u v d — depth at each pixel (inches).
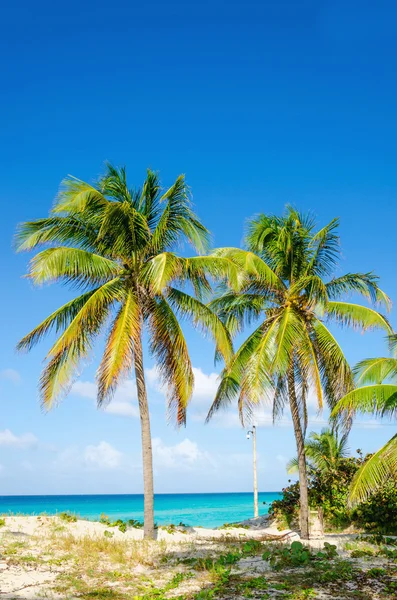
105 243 695.7
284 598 357.4
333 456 1134.4
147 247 696.4
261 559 483.2
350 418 674.2
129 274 698.2
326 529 885.8
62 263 637.9
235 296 810.8
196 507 3191.4
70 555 486.6
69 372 637.3
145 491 644.7
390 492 863.1
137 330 644.1
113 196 714.2
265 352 707.4
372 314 763.4
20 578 398.6
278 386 815.7
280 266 785.6
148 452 657.6
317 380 684.7
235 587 386.6
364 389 659.4
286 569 443.2
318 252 765.9
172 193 685.9
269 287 764.6
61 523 647.8
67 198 646.5
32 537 553.0
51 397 637.9
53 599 352.5
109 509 3223.4
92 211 675.4
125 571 447.5
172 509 2910.9
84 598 358.0
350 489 642.8
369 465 634.8
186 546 571.8
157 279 612.1
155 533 664.4
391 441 640.4
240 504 3720.5
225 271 691.4
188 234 703.1
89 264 661.9
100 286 682.2
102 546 530.3
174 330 668.7
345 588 382.0
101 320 662.5
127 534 645.9
